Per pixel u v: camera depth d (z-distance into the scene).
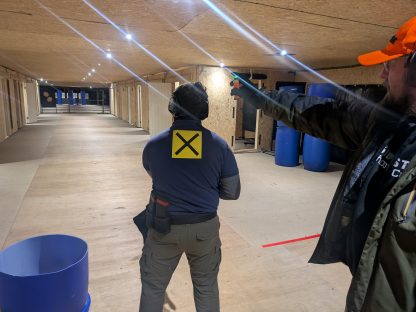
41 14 2.92
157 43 4.47
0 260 1.55
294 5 2.43
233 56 5.80
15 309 1.33
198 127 1.47
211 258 1.54
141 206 4.07
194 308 2.10
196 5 2.51
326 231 1.04
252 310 2.10
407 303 0.70
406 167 0.75
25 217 3.60
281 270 2.59
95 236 3.16
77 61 7.76
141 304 1.53
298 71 8.22
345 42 4.09
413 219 0.69
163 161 1.44
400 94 0.81
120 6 2.60
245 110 10.23
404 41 0.78
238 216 3.83
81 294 1.51
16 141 9.16
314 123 1.13
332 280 2.47
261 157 7.68
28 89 15.40
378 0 2.25
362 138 1.00
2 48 5.47
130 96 15.72
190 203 1.43
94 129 12.92
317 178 5.75
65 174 5.55
